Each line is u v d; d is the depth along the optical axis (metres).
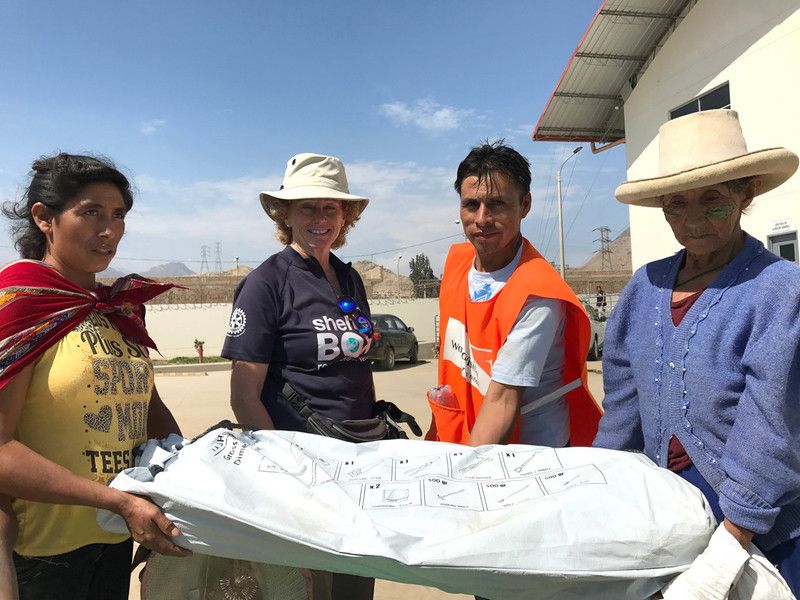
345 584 2.24
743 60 11.36
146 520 1.47
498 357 2.00
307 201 2.38
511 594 1.40
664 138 1.76
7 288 1.54
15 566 1.60
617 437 1.95
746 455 1.44
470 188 2.10
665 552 1.38
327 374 2.27
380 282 33.69
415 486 1.55
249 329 2.18
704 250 1.67
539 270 2.04
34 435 1.58
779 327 1.46
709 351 1.59
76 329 1.64
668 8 12.38
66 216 1.65
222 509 1.42
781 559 1.53
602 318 14.47
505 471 1.62
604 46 13.32
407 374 13.68
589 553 1.36
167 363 18.86
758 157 1.54
